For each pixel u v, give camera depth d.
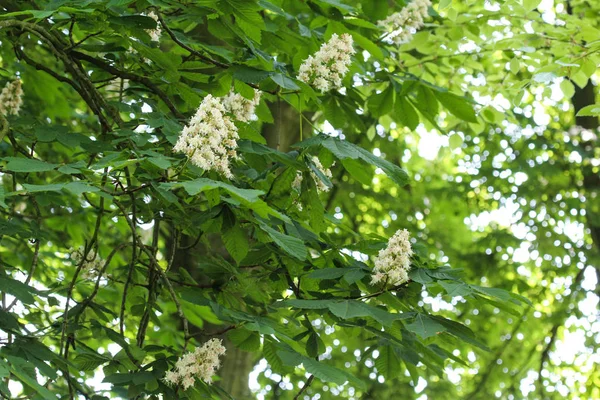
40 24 4.95
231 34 4.79
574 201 13.26
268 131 8.10
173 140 3.96
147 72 4.99
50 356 3.77
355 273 3.86
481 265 13.77
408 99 5.48
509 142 13.62
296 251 3.54
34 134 4.52
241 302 4.49
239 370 7.83
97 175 3.68
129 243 4.62
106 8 4.26
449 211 14.75
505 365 14.10
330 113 5.48
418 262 3.98
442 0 5.54
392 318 3.51
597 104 4.86
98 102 4.96
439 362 4.20
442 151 7.82
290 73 5.56
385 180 14.12
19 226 4.65
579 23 6.78
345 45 4.26
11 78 6.17
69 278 7.11
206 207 4.52
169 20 4.86
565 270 13.90
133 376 3.69
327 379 3.33
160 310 4.86
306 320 4.18
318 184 4.41
